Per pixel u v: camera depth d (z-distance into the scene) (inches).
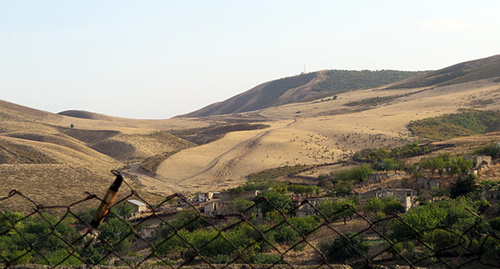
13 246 1008.2
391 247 169.5
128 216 2982.3
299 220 1950.1
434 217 1738.4
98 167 7244.1
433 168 3277.6
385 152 5949.8
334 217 2183.8
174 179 6446.9
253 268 225.0
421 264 829.2
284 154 7293.3
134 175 6747.1
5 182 4835.1
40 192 4623.5
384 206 2402.8
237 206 2723.9
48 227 1700.3
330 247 1380.4
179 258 1259.8
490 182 2642.7
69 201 4424.2
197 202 3668.8
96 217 175.8
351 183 3678.6
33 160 6958.7
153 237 1892.2
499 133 5861.2
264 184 4153.5
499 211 1884.8
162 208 3198.8
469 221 1686.8
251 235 1429.6
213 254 1073.5
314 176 5251.0
